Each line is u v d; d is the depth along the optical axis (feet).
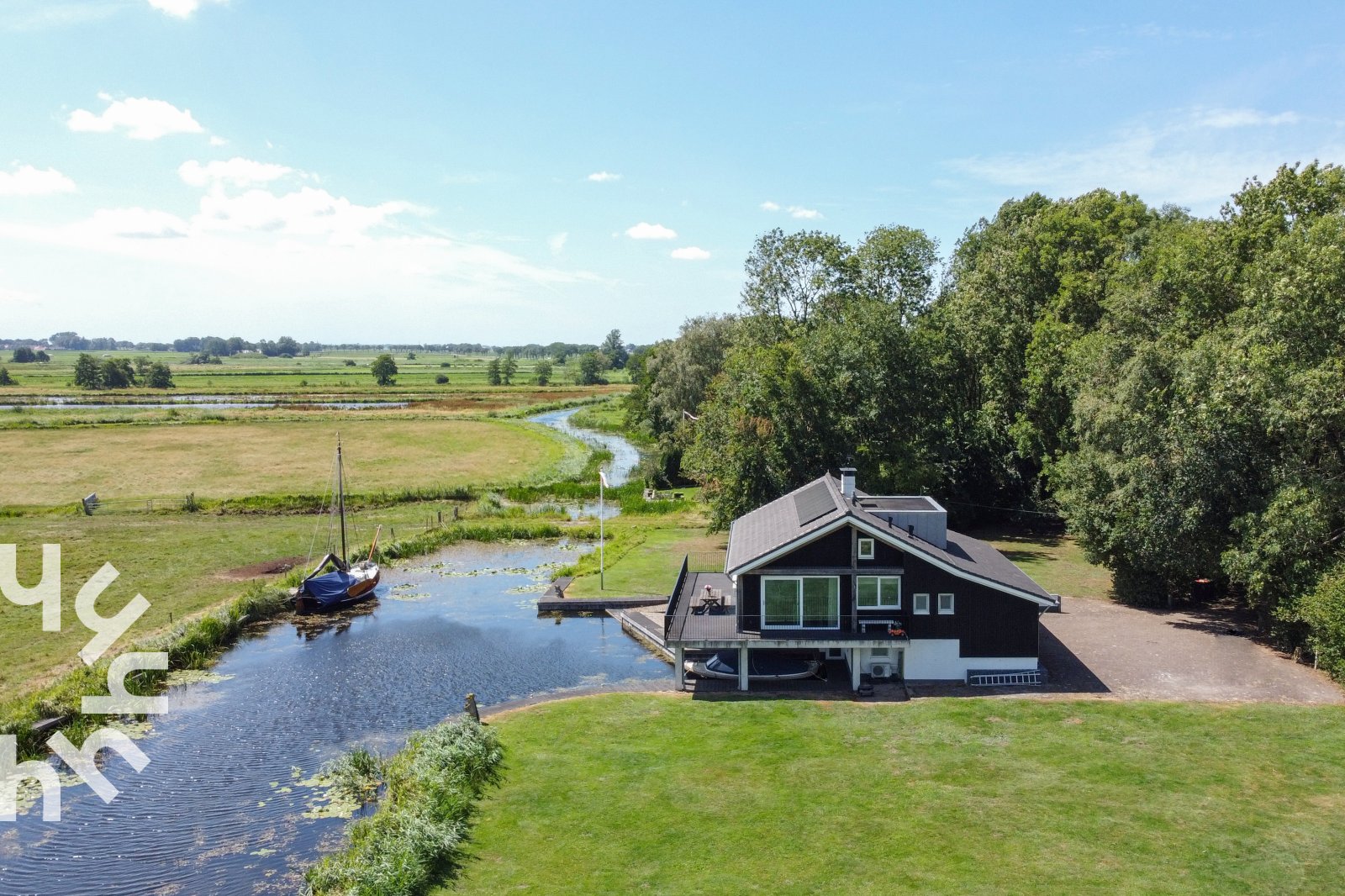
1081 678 100.73
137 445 317.42
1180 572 121.08
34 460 282.56
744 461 164.45
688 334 301.63
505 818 70.85
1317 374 102.37
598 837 67.41
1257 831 65.82
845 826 68.33
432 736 83.56
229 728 94.58
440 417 431.43
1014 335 194.39
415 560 175.94
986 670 101.35
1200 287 137.59
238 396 550.36
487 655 118.11
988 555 116.98
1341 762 77.20
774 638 100.12
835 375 174.40
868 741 85.10
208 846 71.10
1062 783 74.64
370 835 66.69
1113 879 60.03
